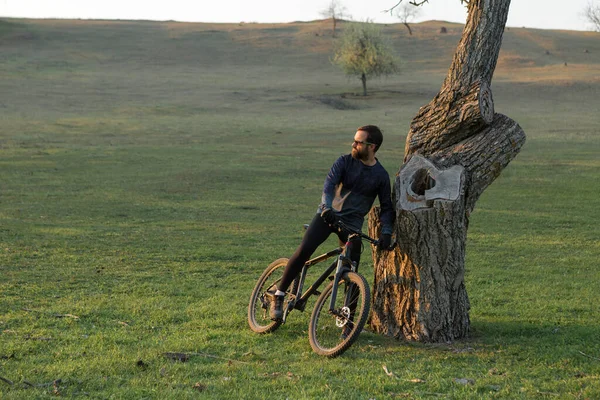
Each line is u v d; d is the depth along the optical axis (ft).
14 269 30.07
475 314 23.67
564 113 189.78
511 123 19.52
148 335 19.63
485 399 14.48
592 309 24.30
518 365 17.11
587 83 255.50
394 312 19.83
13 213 51.03
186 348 18.13
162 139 128.77
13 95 206.80
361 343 19.06
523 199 64.80
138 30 436.35
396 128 156.35
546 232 46.29
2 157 93.97
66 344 18.40
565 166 90.02
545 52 367.45
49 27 426.10
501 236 44.42
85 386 14.92
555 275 31.78
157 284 27.96
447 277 19.25
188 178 78.33
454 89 19.39
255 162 95.55
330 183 18.44
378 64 254.27
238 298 25.38
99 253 35.29
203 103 211.82
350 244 18.49
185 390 14.73
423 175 19.43
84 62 320.50
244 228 47.32
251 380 15.64
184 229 46.14
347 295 18.49
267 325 20.07
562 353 18.07
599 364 17.15
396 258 19.58
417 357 17.76
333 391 14.93
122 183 73.46
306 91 254.27
